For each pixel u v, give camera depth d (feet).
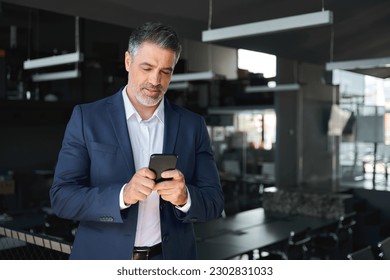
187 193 3.52
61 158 3.66
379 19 16.38
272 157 29.22
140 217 3.71
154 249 3.77
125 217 3.51
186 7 14.76
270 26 11.14
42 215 19.47
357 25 16.99
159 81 3.39
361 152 27.17
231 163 31.12
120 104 3.76
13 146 26.48
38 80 22.34
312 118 28.04
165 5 14.34
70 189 3.48
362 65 16.20
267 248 17.90
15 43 23.44
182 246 3.90
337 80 27.76
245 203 30.40
